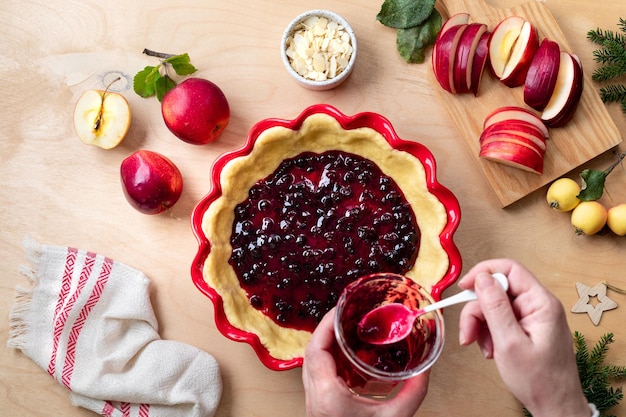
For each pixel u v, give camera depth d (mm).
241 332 816
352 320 728
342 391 714
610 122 898
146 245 912
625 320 900
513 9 912
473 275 699
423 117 921
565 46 904
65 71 928
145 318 888
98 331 893
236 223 864
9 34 928
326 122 845
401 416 723
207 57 928
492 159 891
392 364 736
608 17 918
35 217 917
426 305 710
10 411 899
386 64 925
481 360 896
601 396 857
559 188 882
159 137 922
